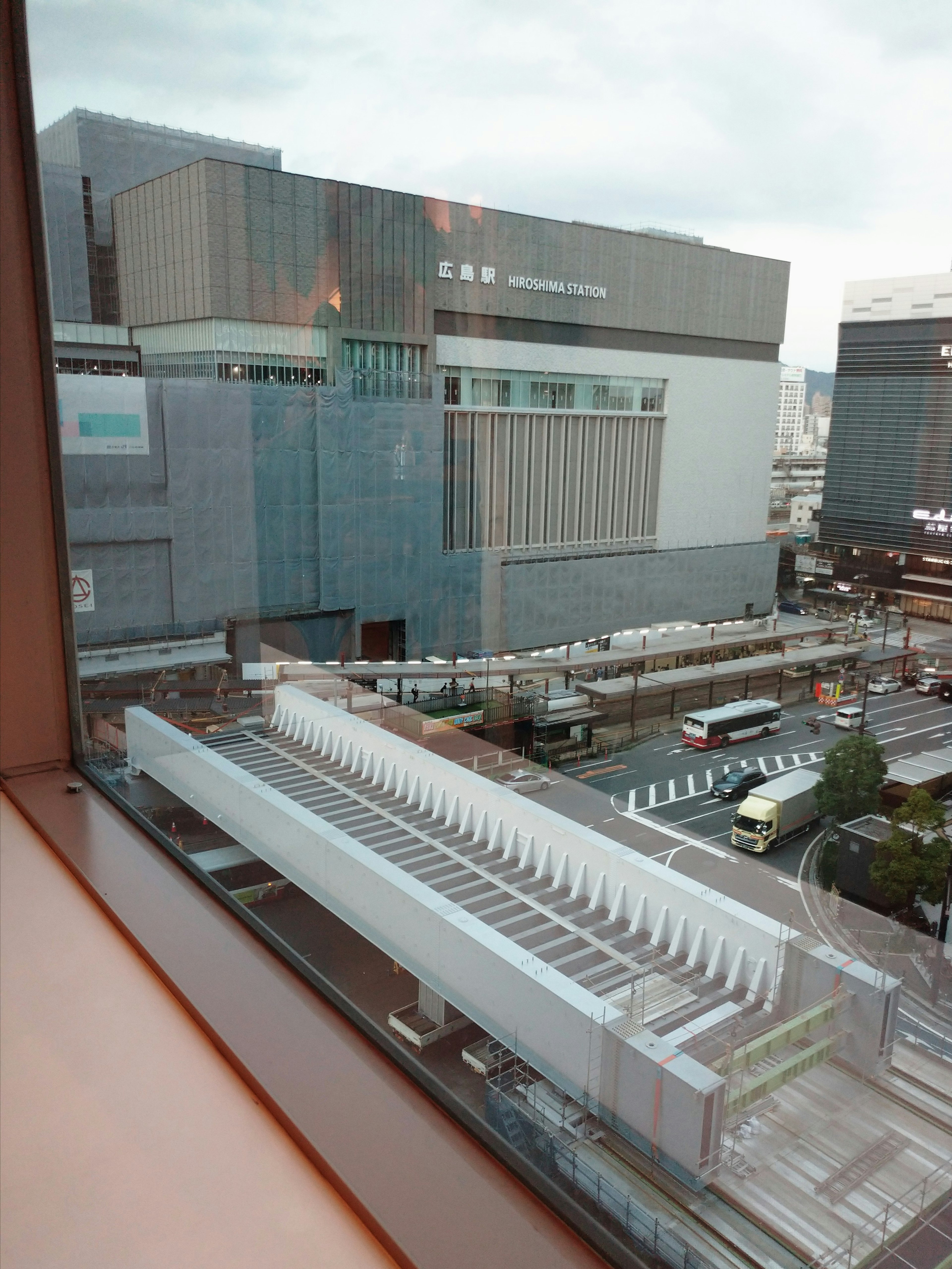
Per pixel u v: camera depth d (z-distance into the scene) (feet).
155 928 5.33
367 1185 3.22
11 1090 4.04
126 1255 3.07
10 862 6.45
